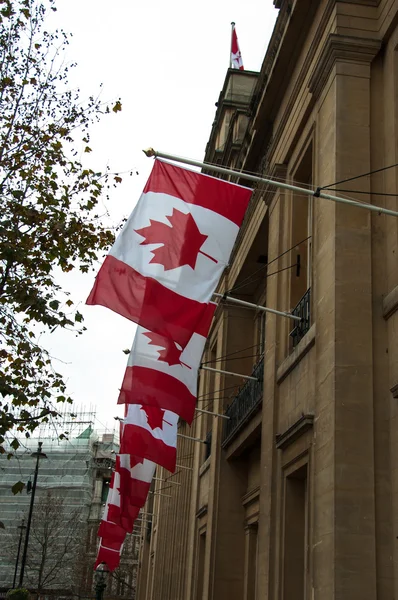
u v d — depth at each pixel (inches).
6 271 555.2
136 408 595.5
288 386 572.7
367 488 400.8
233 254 932.6
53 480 3287.4
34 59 602.9
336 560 388.2
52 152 598.2
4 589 2455.7
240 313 960.9
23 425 539.2
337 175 468.8
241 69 1127.6
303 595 529.0
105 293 414.3
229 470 877.2
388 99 479.8
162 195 430.9
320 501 429.4
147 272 420.8
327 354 444.1
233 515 858.8
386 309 430.3
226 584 830.5
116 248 422.0
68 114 614.9
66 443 3351.4
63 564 2758.4
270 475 580.4
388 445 410.6
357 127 480.4
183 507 1251.8
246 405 773.3
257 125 735.1
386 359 427.8
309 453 485.1
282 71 658.8
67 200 597.0
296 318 549.0
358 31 500.7
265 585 554.6
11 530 3026.6
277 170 650.2
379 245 454.3
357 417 414.3
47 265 576.7
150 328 417.1
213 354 1111.6
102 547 961.5
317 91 532.4
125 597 2765.7
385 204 460.4
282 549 541.6
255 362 929.5
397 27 476.7
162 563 1466.5
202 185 434.3
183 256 425.1
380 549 390.9
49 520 2536.9
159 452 587.2
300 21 598.9
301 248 621.0
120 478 680.4
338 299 438.3
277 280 636.7
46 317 556.4
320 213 495.2
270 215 686.5
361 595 381.7
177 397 428.1
